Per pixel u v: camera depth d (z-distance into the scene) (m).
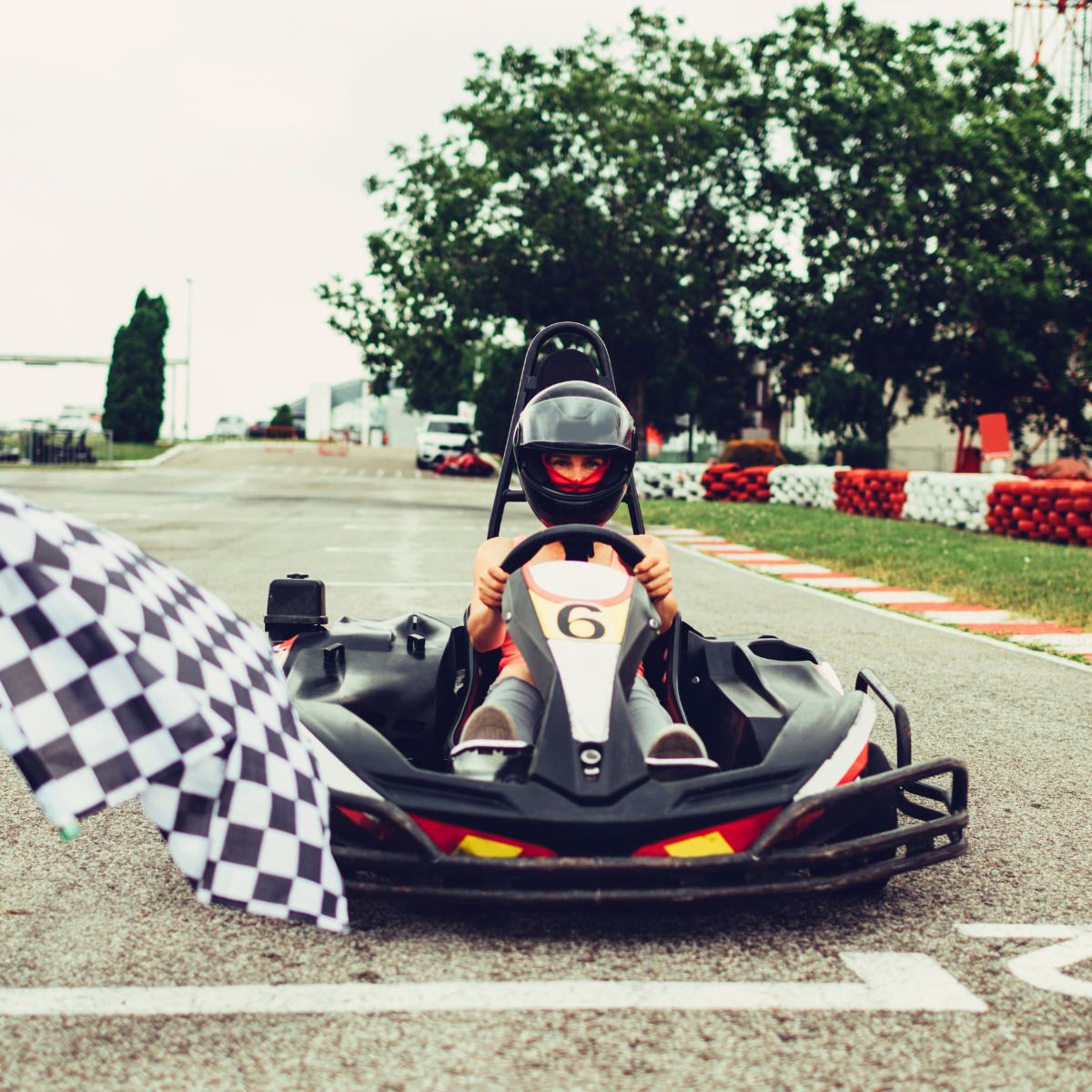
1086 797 4.46
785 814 2.92
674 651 3.79
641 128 33.25
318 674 3.72
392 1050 2.42
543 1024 2.54
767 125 34.69
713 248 36.28
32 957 2.88
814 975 2.82
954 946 3.01
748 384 42.19
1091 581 11.11
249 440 76.38
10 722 2.30
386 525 18.41
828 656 7.54
